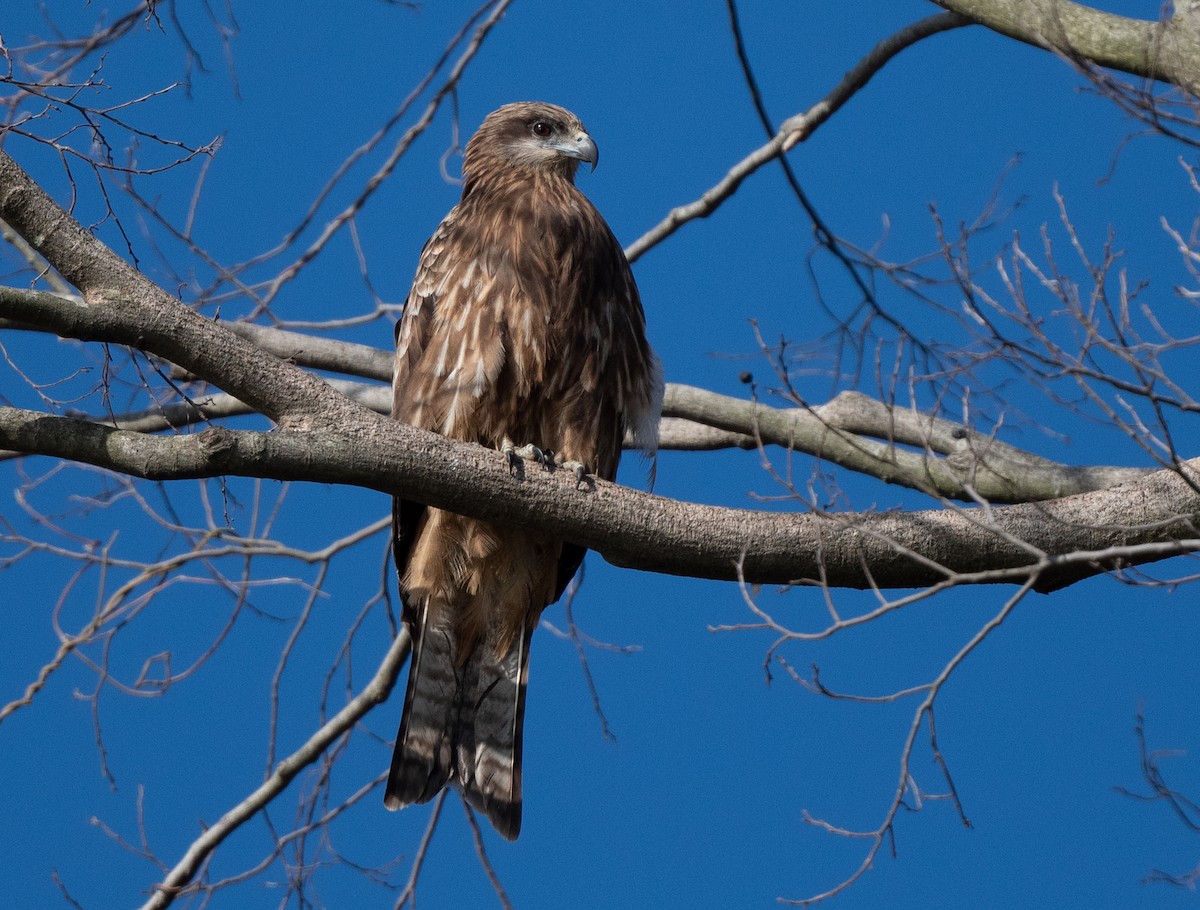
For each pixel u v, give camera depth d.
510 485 8.77
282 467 8.36
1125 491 8.83
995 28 10.35
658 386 12.13
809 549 8.93
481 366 11.23
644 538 8.87
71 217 8.34
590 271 11.58
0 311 8.07
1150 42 9.70
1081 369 8.11
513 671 12.03
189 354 8.31
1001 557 8.84
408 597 11.98
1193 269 8.57
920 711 8.38
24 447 8.28
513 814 11.80
